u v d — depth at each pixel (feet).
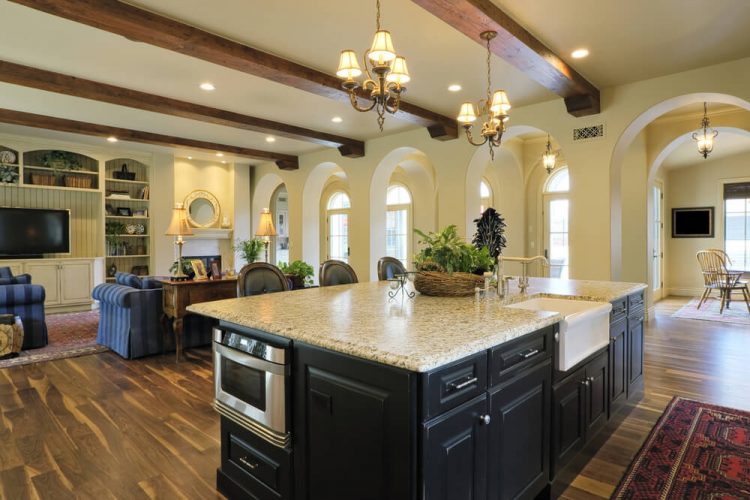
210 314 7.12
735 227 26.63
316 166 26.18
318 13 9.96
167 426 9.46
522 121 16.96
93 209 25.52
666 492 7.08
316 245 27.73
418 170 28.19
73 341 16.94
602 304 8.41
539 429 6.39
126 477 7.50
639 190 20.54
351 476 5.08
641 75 13.83
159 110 16.12
